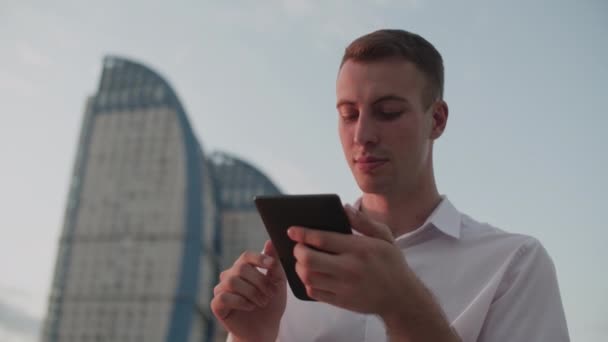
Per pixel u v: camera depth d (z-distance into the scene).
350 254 1.07
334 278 1.07
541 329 1.43
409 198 1.71
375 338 1.55
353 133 1.56
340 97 1.58
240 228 112.94
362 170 1.55
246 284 1.42
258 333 1.47
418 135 1.55
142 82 109.56
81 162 102.50
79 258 93.88
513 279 1.55
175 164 100.12
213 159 122.25
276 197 1.21
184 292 90.19
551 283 1.52
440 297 1.59
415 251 1.69
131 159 101.44
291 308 1.72
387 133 1.50
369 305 1.08
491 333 1.49
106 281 91.62
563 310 1.49
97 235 95.38
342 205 1.15
